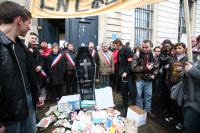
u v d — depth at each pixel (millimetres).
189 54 2176
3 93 1390
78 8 2523
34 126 1903
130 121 3414
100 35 8828
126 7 2369
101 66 5887
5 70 1380
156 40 11766
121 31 9453
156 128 3818
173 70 3900
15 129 1500
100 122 3553
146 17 11477
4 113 1418
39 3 2553
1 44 1390
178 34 13266
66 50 5719
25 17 1528
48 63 5152
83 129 3293
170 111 4488
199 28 14453
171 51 4312
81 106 4012
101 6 2465
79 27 8656
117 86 6289
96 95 4133
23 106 1508
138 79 4195
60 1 2537
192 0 13836
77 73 4207
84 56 4211
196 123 2500
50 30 8672
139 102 4254
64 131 3385
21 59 1655
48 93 5684
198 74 2242
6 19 1451
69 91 5742
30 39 4387
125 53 4496
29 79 1792
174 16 12586
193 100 2455
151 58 4141
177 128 3787
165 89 4602
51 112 3998
